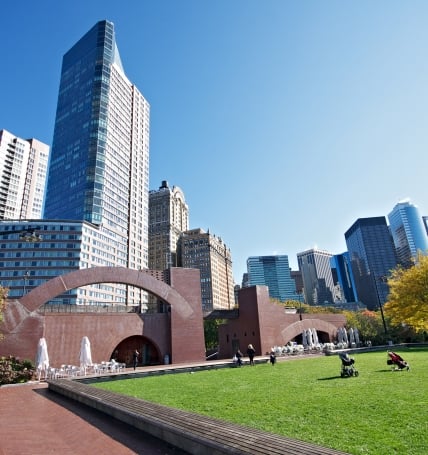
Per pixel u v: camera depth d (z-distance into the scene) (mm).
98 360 30672
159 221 187750
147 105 175125
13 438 8844
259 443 5789
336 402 11281
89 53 149625
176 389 16672
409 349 39875
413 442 6898
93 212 123812
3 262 109562
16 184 168750
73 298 102562
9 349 26969
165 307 36938
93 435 8773
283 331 45562
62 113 149375
